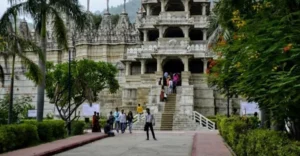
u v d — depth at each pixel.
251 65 12.27
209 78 24.77
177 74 60.41
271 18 12.86
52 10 32.09
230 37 19.64
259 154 12.85
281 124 16.38
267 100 12.05
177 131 45.50
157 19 65.62
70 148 24.25
